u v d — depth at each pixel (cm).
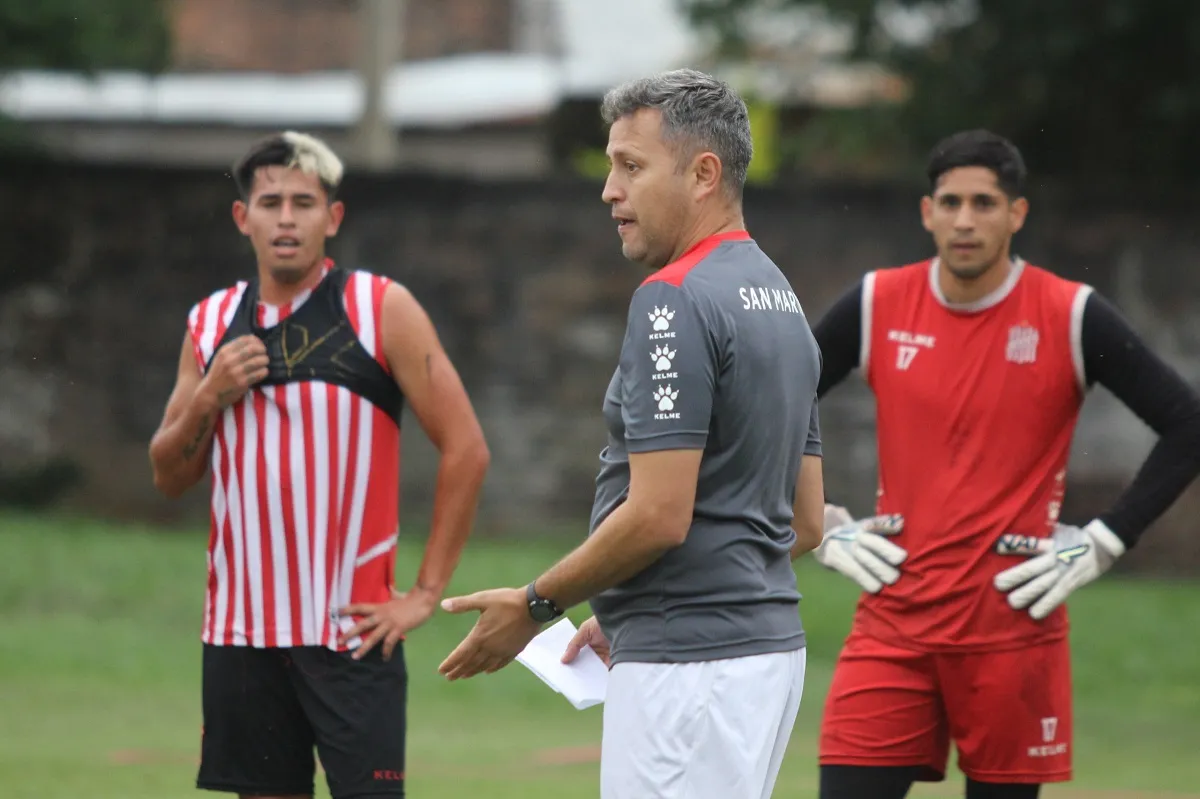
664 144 1359
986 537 1841
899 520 1881
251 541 1770
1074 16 6269
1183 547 5806
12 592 4462
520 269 6116
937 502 1856
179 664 3916
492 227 6106
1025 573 1822
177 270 6144
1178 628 4581
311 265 1811
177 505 6128
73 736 3109
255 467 1767
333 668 1762
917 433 1877
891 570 1864
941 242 1861
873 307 1919
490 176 6097
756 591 1335
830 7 6969
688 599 1323
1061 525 1886
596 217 6119
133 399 6134
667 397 1287
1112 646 4384
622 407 1325
